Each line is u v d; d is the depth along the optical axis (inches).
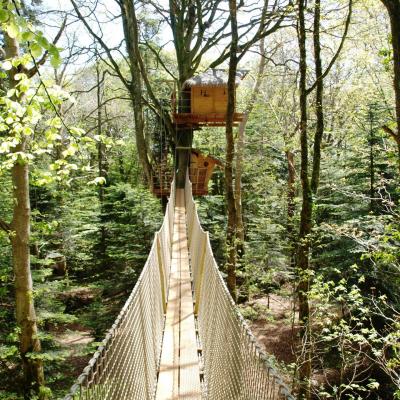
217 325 185.3
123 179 1358.3
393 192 550.3
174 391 188.4
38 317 474.0
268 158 1082.7
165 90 1349.7
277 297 855.7
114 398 111.9
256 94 919.0
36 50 174.1
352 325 563.2
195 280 342.6
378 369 528.4
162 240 334.0
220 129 1284.4
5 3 160.6
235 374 137.0
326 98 1102.4
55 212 736.3
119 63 1542.8
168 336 248.7
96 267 977.5
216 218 995.3
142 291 179.3
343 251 574.2
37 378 413.7
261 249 779.4
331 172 674.8
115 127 1604.3
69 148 276.5
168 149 1167.6
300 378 428.5
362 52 714.2
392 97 630.5
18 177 410.0
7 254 502.6
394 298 537.0
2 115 291.1
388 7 245.1
